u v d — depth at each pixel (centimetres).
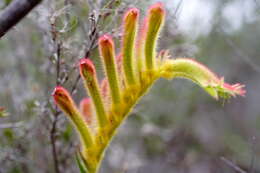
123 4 49
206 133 104
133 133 88
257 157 97
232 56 113
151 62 40
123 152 84
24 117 62
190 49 66
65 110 40
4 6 53
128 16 39
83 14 54
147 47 40
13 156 58
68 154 57
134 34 40
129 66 40
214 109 111
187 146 97
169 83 100
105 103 41
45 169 60
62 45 48
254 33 114
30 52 72
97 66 51
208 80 39
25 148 60
